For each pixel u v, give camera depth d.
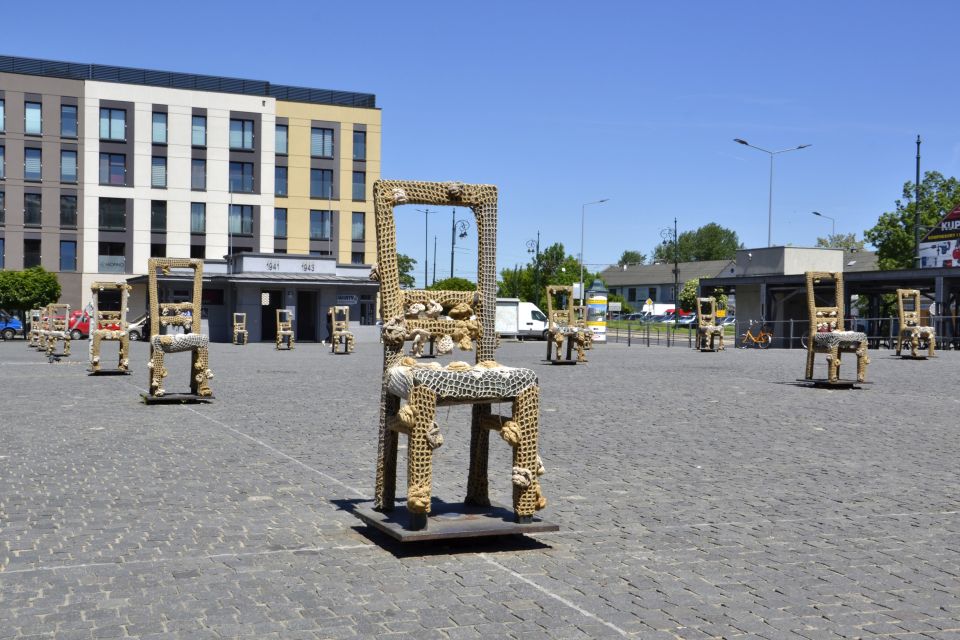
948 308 40.41
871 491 8.37
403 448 10.79
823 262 48.03
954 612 5.08
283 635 4.62
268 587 5.39
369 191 68.50
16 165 60.84
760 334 45.75
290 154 66.44
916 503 7.88
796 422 13.34
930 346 31.20
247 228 65.62
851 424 13.12
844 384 19.12
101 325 22.59
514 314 56.78
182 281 50.69
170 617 4.87
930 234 48.50
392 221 6.84
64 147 61.78
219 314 52.00
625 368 26.44
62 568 5.75
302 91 69.88
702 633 4.71
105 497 7.86
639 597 5.28
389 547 6.29
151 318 15.76
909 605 5.19
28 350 37.84
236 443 10.98
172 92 63.66
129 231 63.25
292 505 7.59
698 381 21.19
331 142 67.50
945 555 6.24
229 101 64.88
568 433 12.07
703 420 13.55
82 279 62.50
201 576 5.60
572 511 7.47
